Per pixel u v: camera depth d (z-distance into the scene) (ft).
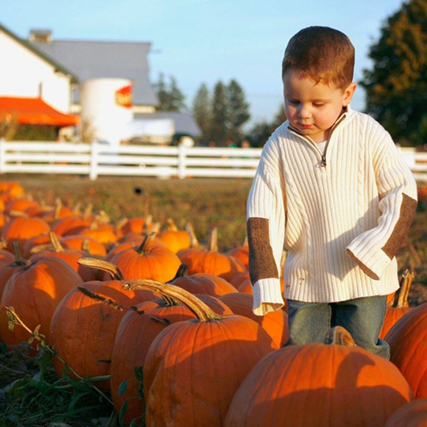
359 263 8.90
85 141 103.65
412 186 9.52
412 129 150.82
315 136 10.00
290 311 10.33
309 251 10.09
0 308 15.37
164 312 11.69
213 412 9.61
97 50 170.81
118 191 61.72
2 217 29.86
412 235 36.96
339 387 8.36
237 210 51.26
